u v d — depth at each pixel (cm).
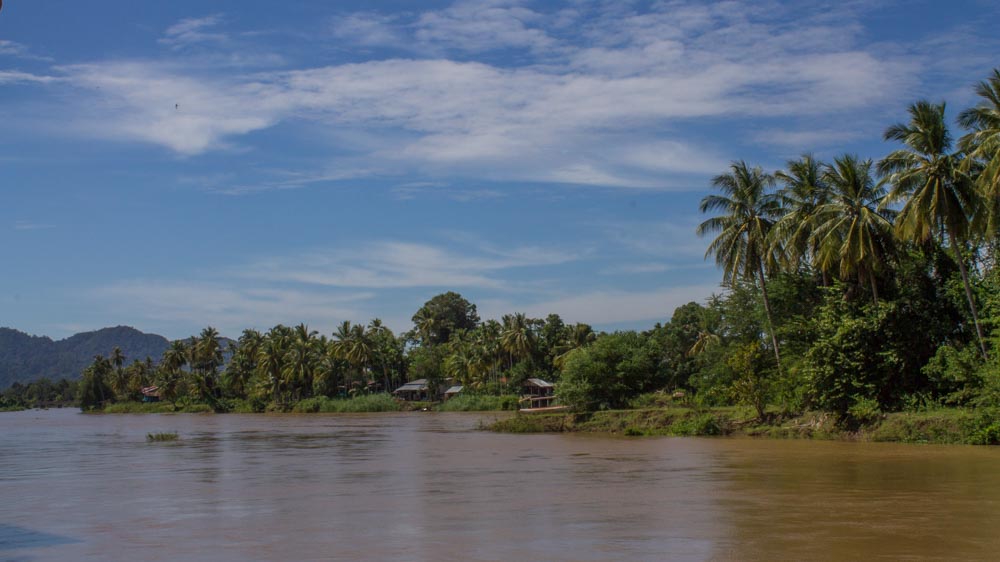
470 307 18288
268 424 8694
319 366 14200
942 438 3922
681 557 1370
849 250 4559
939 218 4294
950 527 1625
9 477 3150
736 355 5388
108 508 2170
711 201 5734
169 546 1575
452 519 1839
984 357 4069
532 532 1644
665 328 11056
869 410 4412
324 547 1522
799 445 4103
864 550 1405
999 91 3919
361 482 2711
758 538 1530
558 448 4306
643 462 3316
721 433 5094
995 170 3725
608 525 1717
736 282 6212
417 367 14588
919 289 4788
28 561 1458
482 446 4572
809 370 4631
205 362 16812
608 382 6550
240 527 1789
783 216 5366
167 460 3888
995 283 4422
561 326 14312
